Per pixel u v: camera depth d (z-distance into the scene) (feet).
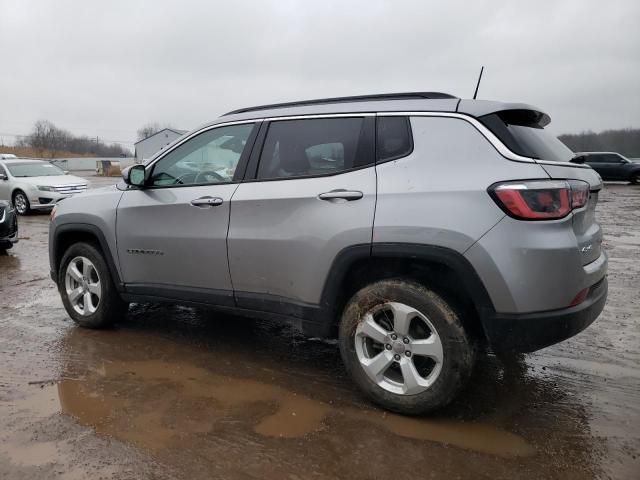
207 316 15.85
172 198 12.34
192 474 7.92
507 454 8.43
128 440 8.84
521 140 9.09
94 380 11.24
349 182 9.94
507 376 11.45
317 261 10.14
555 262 8.35
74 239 14.98
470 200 8.72
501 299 8.54
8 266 24.09
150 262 12.85
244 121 11.89
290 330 14.60
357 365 10.00
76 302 14.75
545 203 8.38
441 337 9.04
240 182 11.49
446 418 9.61
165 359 12.46
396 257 9.34
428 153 9.41
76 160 208.03
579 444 8.72
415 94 10.42
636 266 22.70
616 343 13.39
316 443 8.77
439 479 7.79
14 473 7.91
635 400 10.30
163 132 157.79
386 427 9.29
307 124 10.96
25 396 10.46
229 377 11.44
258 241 10.93
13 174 48.03
